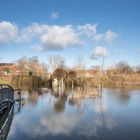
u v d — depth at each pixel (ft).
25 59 334.44
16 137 59.47
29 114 91.86
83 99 145.28
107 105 118.32
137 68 399.85
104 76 290.56
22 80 274.36
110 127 70.79
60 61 328.49
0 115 82.43
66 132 64.54
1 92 79.77
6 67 326.03
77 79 268.62
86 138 58.80
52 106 113.80
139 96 165.27
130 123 76.28
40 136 60.59
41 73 308.81
